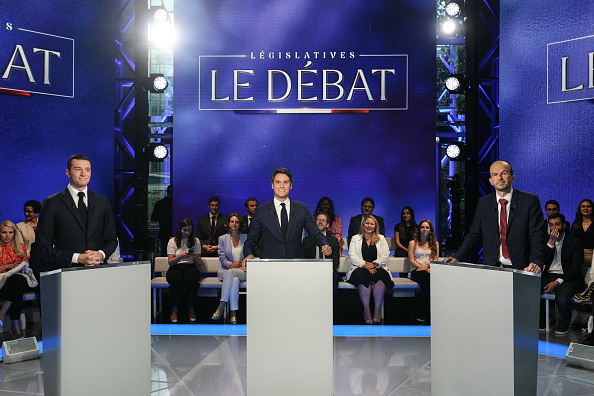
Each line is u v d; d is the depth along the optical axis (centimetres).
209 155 789
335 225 724
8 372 427
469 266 292
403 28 784
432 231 647
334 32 784
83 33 738
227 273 623
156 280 655
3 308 559
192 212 790
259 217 449
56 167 717
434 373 315
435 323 314
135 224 743
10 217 678
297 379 314
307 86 785
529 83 695
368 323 613
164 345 508
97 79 752
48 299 272
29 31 689
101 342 286
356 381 401
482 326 284
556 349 491
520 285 268
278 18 783
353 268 633
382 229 745
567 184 661
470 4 737
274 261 312
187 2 784
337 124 785
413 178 785
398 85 784
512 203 420
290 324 314
